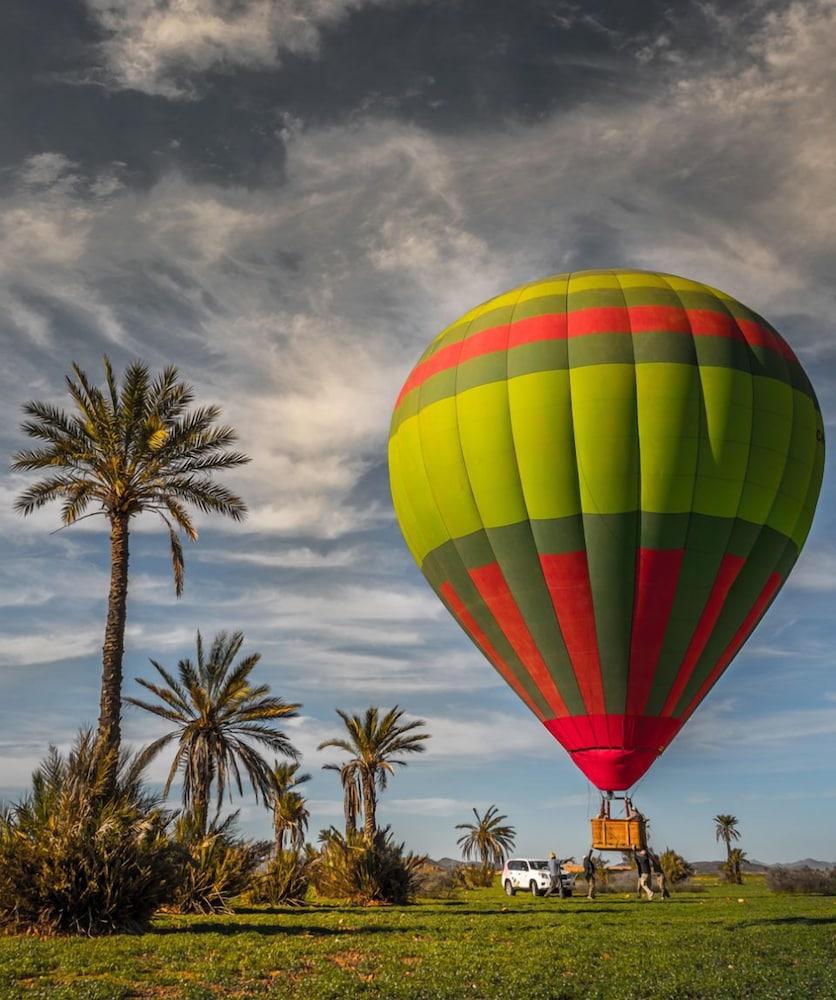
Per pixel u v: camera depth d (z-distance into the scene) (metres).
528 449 25.41
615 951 17.33
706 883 73.75
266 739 38.88
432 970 14.44
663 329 25.77
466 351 27.66
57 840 18.97
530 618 25.70
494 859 97.19
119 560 25.83
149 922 20.67
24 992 11.65
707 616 25.03
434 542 27.92
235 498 28.06
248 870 28.47
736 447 25.08
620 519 24.86
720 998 12.57
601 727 25.05
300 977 13.63
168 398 27.61
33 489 26.62
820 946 18.39
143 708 38.12
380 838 36.50
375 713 48.72
